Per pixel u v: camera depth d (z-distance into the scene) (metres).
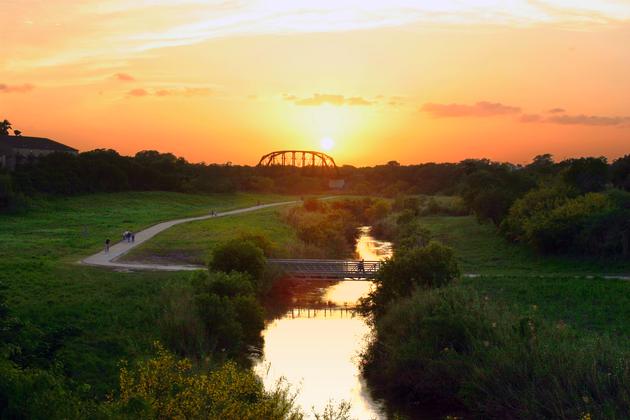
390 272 48.03
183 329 36.81
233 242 59.47
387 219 134.62
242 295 45.72
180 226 102.12
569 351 29.33
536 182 111.75
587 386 26.84
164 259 71.25
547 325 34.62
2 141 168.00
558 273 65.00
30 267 57.97
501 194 97.50
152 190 176.25
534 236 74.00
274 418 19.53
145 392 18.72
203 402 18.56
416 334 35.91
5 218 112.19
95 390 29.03
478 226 104.31
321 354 43.25
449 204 142.75
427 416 31.77
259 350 44.16
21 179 139.38
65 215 121.56
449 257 48.47
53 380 17.69
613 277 61.03
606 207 73.81
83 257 70.12
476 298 37.28
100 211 132.38
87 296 47.41
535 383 28.16
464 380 30.81
